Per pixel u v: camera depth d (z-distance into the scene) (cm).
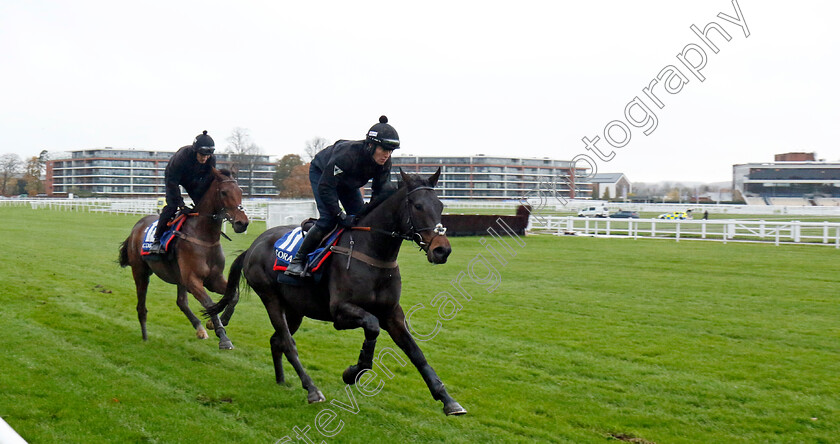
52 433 418
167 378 545
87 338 674
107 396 493
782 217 3122
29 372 544
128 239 723
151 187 8019
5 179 9319
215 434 424
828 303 871
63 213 3538
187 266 652
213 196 654
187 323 770
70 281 1048
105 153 7825
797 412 459
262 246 537
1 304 830
